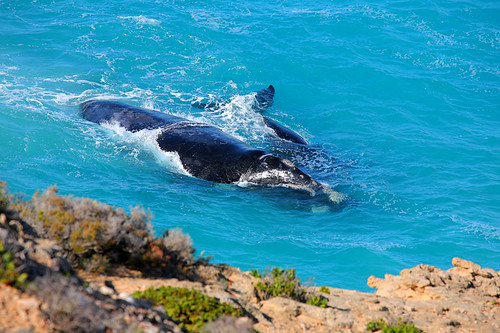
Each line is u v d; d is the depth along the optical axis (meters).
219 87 92.94
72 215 33.75
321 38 110.75
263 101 89.38
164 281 33.19
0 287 24.20
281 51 105.31
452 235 58.78
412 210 63.75
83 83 87.69
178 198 61.72
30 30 102.69
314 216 61.66
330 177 70.50
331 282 49.34
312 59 103.50
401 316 37.06
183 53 101.69
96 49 99.12
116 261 34.06
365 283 49.88
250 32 111.12
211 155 70.12
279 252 53.84
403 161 75.94
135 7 116.38
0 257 25.08
